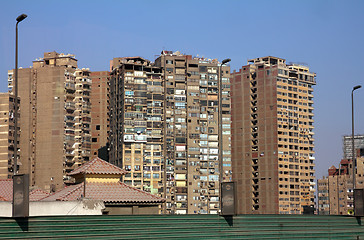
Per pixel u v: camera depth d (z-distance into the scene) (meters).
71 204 46.53
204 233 35.84
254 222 37.94
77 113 190.88
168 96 176.75
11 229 29.59
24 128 184.12
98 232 32.22
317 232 41.16
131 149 168.50
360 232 44.03
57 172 180.75
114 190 53.88
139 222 33.62
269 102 194.25
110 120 183.62
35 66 199.00
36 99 185.62
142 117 171.12
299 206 191.50
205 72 182.00
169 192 170.88
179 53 185.12
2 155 176.38
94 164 55.28
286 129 193.25
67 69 187.75
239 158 197.75
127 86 172.25
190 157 175.12
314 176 197.25
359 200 44.75
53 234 30.80
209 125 179.12
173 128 175.38
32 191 59.91
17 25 41.78
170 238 34.50
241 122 199.00
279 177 188.75
